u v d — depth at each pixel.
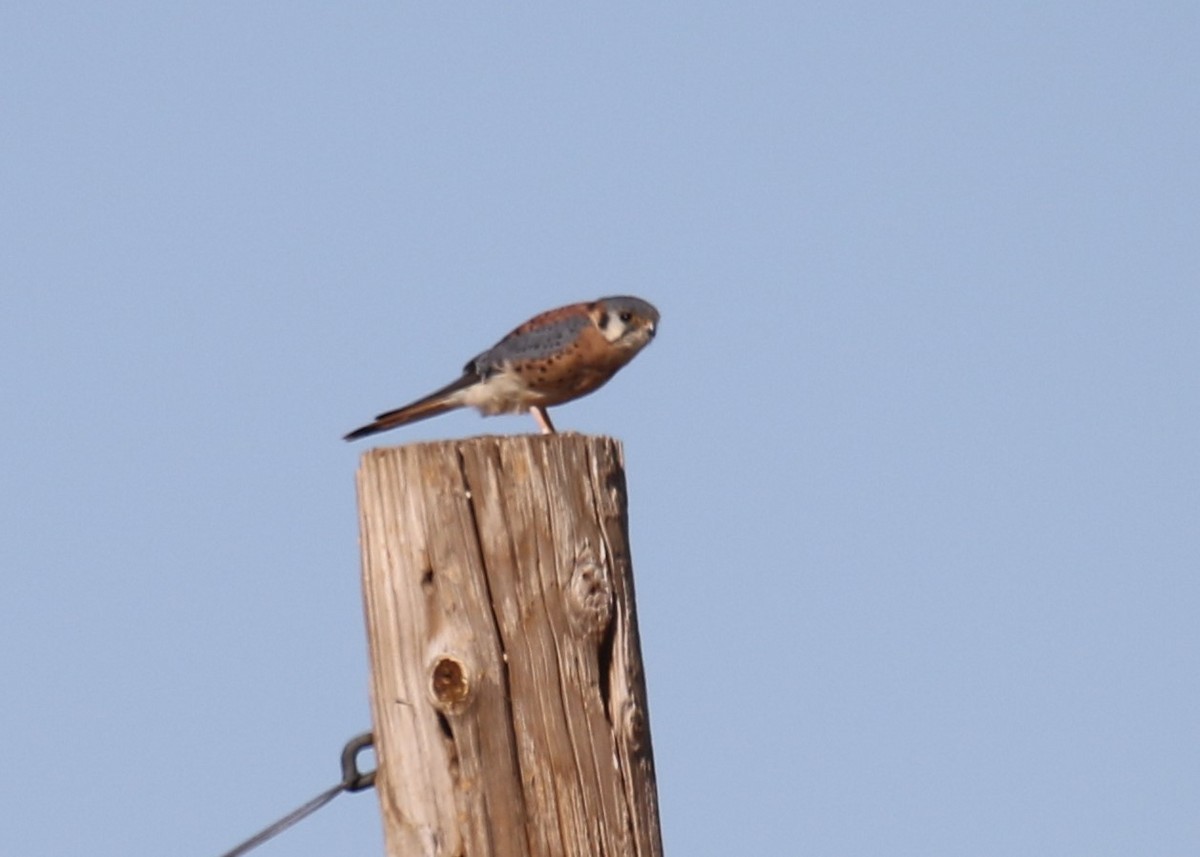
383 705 10.01
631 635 10.33
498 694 9.84
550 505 10.09
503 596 9.95
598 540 10.20
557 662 9.95
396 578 9.99
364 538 10.18
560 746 9.88
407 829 9.83
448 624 9.88
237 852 10.45
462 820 9.73
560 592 10.02
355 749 10.30
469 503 10.00
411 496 10.00
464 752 9.77
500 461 10.08
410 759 9.87
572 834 9.81
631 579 10.47
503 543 9.99
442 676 9.80
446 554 9.95
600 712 10.03
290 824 10.48
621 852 9.92
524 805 9.77
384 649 10.01
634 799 10.05
